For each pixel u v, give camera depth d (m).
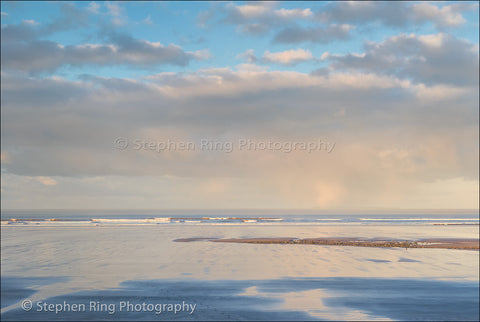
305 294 14.77
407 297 14.30
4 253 26.31
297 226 67.25
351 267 20.70
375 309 12.83
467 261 22.95
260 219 111.62
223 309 12.82
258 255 25.41
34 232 47.59
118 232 47.88
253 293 14.83
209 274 18.62
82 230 51.91
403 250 28.58
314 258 24.09
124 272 19.11
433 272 19.25
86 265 21.17
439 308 12.93
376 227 64.31
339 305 13.28
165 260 23.03
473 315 12.22
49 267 20.48
